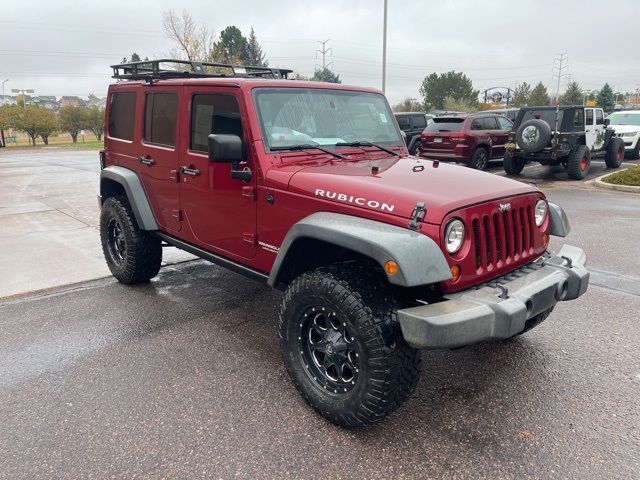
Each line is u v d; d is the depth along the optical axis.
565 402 3.07
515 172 13.50
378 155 3.75
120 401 3.11
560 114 12.43
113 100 4.99
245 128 3.29
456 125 13.45
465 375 3.38
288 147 3.36
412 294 2.77
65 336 4.03
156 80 4.36
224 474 2.48
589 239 6.78
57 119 54.44
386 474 2.47
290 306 2.92
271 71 4.88
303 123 3.52
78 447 2.69
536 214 3.22
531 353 3.67
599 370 3.43
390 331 2.55
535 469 2.50
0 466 2.55
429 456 2.60
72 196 11.09
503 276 2.94
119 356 3.70
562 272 3.02
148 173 4.44
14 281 5.32
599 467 2.51
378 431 2.80
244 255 3.53
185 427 2.85
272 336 4.02
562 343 3.83
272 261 3.31
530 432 2.79
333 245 3.03
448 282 2.60
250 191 3.33
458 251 2.63
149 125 4.37
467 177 3.13
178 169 4.00
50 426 2.87
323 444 2.70
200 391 3.22
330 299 2.67
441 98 81.56
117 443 2.72
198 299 4.81
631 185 11.16
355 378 2.71
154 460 2.58
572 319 4.25
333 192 2.89
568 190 11.16
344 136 3.75
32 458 2.61
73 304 4.70
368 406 2.61
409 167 3.34
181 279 5.39
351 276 2.69
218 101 3.52
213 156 3.03
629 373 3.39
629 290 4.91
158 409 3.03
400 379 2.60
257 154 3.24
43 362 3.61
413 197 2.65
